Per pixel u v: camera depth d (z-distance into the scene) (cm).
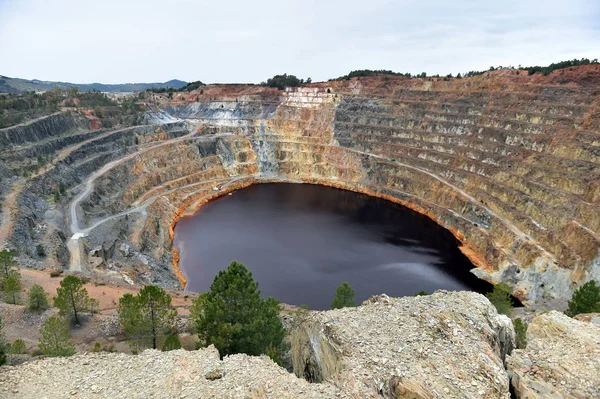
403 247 10031
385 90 18200
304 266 8856
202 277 8438
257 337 3447
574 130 10512
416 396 2236
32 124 12038
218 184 15338
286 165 17438
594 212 7819
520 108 12719
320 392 2312
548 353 2606
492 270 8700
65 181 10569
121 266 7762
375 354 2539
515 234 9000
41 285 5697
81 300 4859
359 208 13262
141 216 10606
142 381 2503
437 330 2797
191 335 4669
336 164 16625
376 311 3109
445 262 9200
